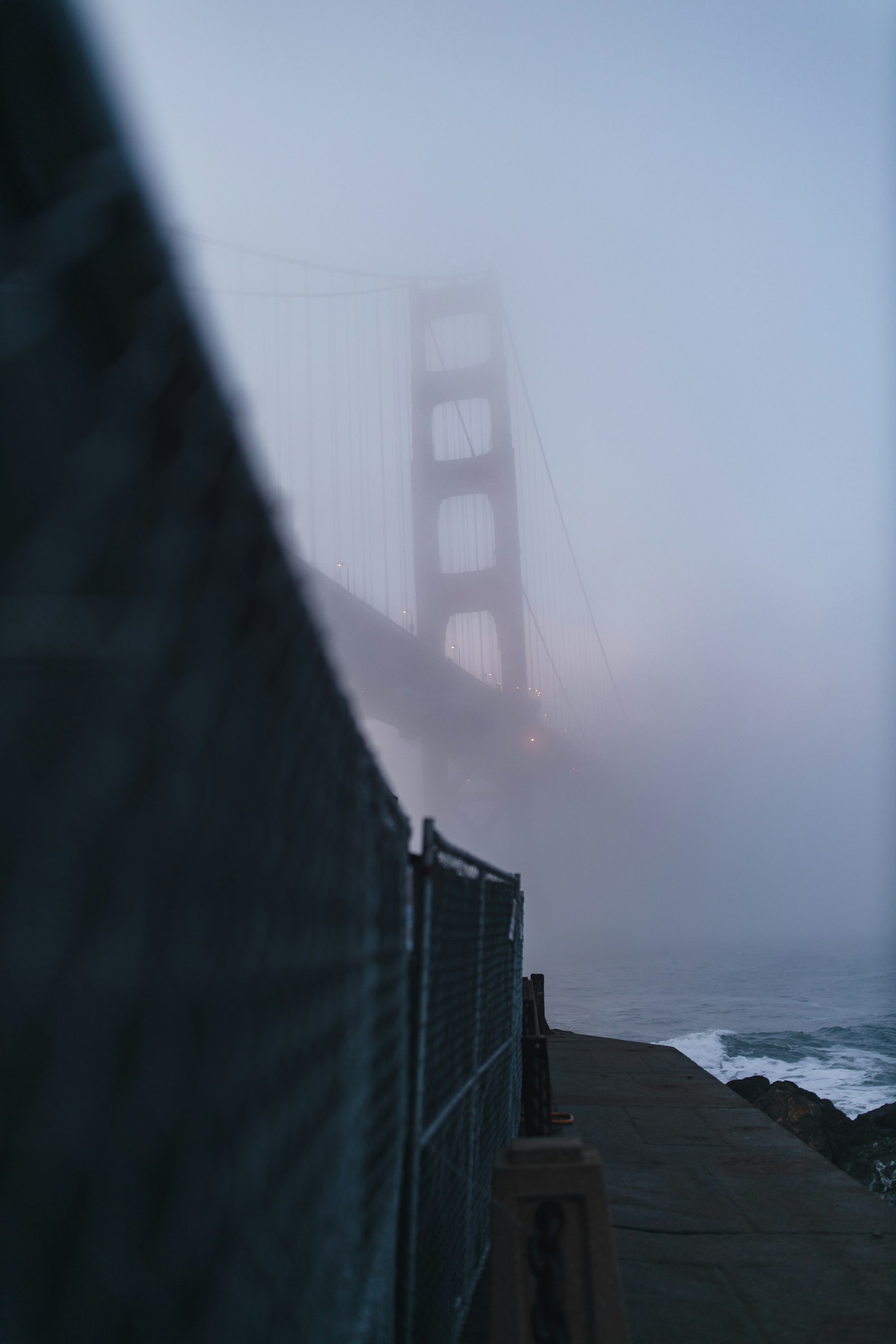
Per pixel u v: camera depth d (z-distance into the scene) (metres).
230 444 0.72
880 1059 29.22
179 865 0.71
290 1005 1.15
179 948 0.71
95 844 0.55
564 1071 9.45
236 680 0.84
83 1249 0.56
